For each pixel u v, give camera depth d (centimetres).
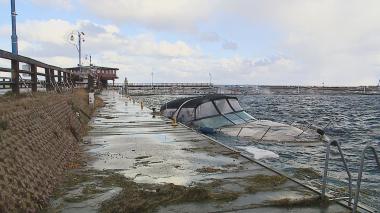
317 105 7612
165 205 700
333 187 1024
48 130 1023
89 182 853
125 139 1509
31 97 1201
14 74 1201
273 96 14162
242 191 785
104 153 1209
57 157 949
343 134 2577
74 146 1241
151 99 8844
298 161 1487
